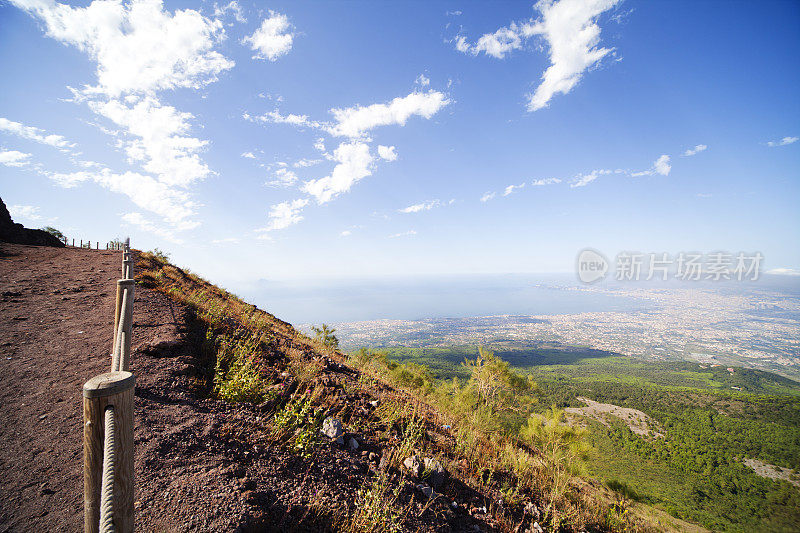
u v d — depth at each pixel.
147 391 4.25
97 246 25.05
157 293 9.17
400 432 5.77
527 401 13.04
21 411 3.74
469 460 5.88
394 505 3.69
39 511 2.48
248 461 3.44
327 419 4.83
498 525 4.38
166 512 2.53
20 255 15.36
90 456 1.46
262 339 7.88
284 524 2.84
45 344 5.61
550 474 6.91
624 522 6.00
